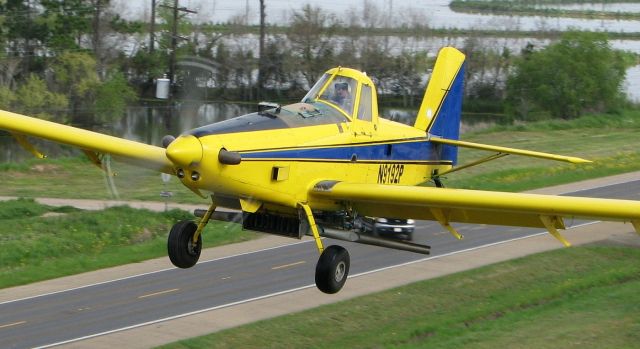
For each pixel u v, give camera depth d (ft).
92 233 310.04
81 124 620.90
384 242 165.89
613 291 260.62
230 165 140.87
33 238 298.35
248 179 144.87
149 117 639.76
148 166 158.10
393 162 184.75
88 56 631.56
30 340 211.20
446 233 329.52
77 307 238.07
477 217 162.30
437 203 153.79
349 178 166.50
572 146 552.82
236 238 315.99
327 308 233.55
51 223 316.60
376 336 216.33
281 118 154.51
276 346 208.64
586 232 333.62
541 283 269.85
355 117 167.84
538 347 208.54
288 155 150.41
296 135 153.48
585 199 145.28
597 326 224.12
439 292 253.65
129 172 164.35
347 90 168.35
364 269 278.67
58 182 441.68
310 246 307.99
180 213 340.80
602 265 290.76
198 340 207.41
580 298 254.06
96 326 221.87
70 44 648.79
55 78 627.46
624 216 141.79
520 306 245.65
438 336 218.79
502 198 149.28
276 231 159.22
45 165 470.39
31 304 240.73
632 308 239.50
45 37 654.94
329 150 158.92
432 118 220.43
